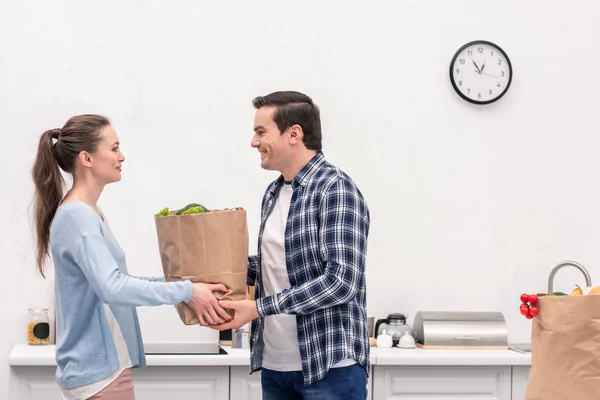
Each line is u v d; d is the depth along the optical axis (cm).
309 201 199
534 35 368
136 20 346
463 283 358
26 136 338
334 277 190
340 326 197
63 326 192
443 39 362
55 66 341
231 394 296
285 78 354
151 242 344
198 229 193
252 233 349
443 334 325
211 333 343
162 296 187
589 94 370
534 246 363
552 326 168
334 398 196
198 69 350
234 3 352
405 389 304
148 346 322
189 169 347
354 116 357
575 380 165
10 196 336
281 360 204
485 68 362
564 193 366
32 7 340
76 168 199
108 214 342
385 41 359
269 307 192
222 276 194
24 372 286
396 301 354
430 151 360
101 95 344
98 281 183
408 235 357
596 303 162
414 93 360
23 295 335
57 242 189
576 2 371
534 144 365
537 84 367
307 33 356
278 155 205
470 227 360
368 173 356
